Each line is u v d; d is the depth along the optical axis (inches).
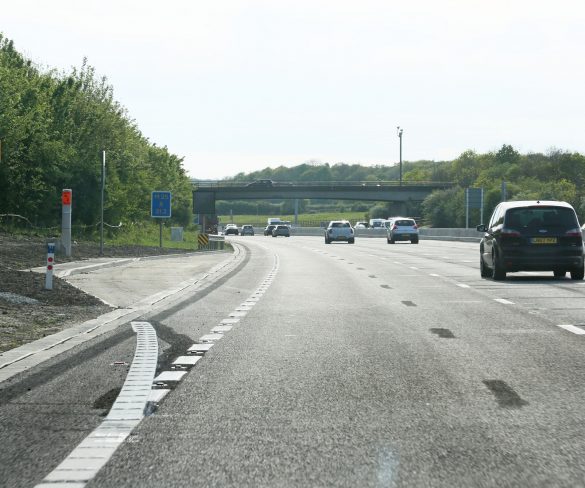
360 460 230.8
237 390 331.9
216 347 449.7
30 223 1886.1
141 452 239.6
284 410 295.3
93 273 1106.1
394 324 555.2
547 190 5812.0
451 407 299.9
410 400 312.2
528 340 473.7
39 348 446.0
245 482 210.8
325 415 287.3
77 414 288.7
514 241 954.1
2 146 1772.9
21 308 634.2
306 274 1146.7
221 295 799.1
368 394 323.6
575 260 956.0
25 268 1057.5
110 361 401.7
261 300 743.7
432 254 1892.2
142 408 298.2
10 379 354.9
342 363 397.1
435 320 577.6
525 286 885.8
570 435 259.3
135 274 1105.4
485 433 261.9
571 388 335.0
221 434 261.0
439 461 229.8
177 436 258.2
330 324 557.0
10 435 259.1
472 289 852.0
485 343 462.3
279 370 378.3
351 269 1272.1
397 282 971.3
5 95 1786.4
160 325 550.9
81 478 214.5
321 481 211.3
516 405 303.1
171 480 212.8
